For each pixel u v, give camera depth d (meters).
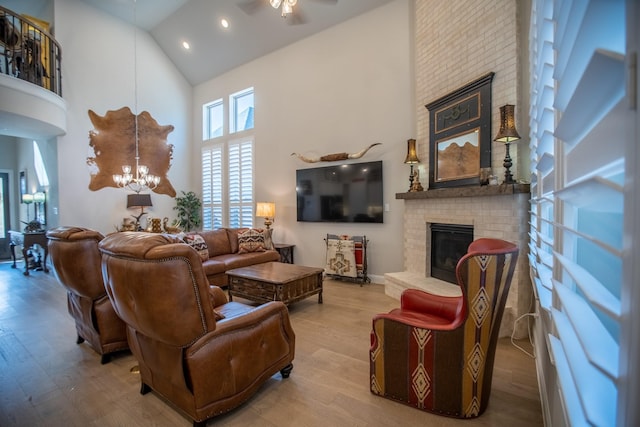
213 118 7.48
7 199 7.78
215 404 1.71
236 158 6.83
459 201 3.46
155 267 1.48
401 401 1.91
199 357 1.64
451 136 3.65
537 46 1.64
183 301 1.53
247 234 5.29
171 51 7.08
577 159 0.87
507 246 1.79
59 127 5.18
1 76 4.17
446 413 1.79
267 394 2.03
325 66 5.38
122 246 1.60
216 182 7.26
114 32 6.29
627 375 0.50
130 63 6.55
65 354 2.62
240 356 1.82
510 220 2.88
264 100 6.29
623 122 0.53
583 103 0.68
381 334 1.96
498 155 3.13
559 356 1.06
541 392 1.90
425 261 4.00
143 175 5.66
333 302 3.94
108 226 6.20
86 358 2.55
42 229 6.03
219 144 7.20
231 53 6.49
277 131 6.09
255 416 1.82
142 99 6.75
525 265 2.81
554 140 1.29
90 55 5.95
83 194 5.87
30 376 2.28
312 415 1.83
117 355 2.60
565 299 0.91
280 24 5.52
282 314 2.14
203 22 6.16
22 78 4.73
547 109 1.33
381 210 4.78
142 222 6.73
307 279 3.72
